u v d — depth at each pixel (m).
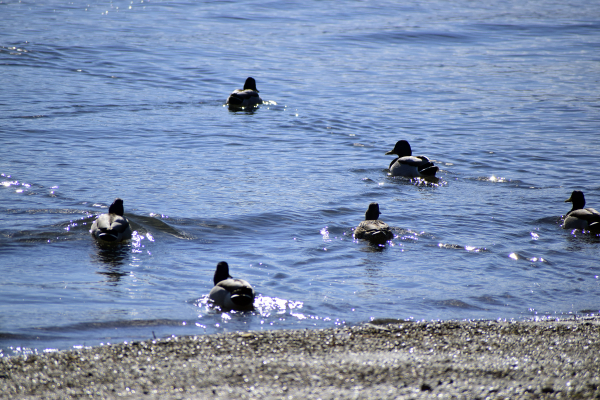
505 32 57.28
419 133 27.70
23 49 41.56
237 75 38.88
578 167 23.22
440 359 9.22
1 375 8.60
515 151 25.20
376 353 9.52
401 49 48.97
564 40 53.84
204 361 9.10
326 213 17.98
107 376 8.59
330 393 7.89
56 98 30.70
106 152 23.06
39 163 21.23
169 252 14.75
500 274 14.07
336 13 65.06
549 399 7.70
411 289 13.04
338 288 12.96
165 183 19.97
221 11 63.25
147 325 10.84
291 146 25.30
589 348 9.80
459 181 21.69
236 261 14.34
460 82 38.28
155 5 65.38
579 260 15.03
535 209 18.91
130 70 38.44
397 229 16.81
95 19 56.03
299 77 38.84
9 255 14.07
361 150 25.09
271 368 8.82
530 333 10.55
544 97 34.75
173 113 29.77
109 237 14.66
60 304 11.59
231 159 23.12
